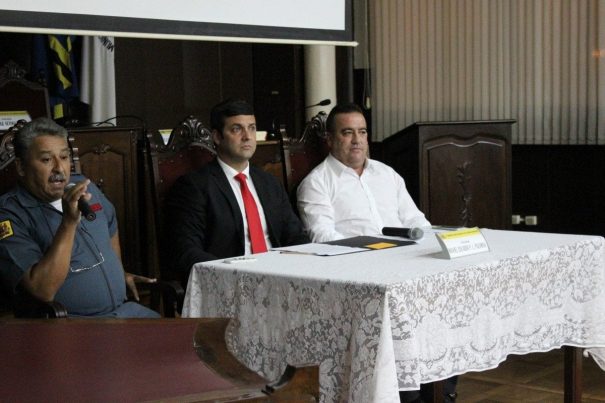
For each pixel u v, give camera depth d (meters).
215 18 4.42
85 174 3.85
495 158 5.10
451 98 6.58
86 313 3.18
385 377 2.43
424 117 6.73
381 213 4.18
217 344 1.56
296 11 4.78
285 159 4.26
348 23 5.04
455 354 2.71
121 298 3.30
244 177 3.84
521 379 4.23
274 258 3.02
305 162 4.34
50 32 3.80
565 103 6.05
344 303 2.54
